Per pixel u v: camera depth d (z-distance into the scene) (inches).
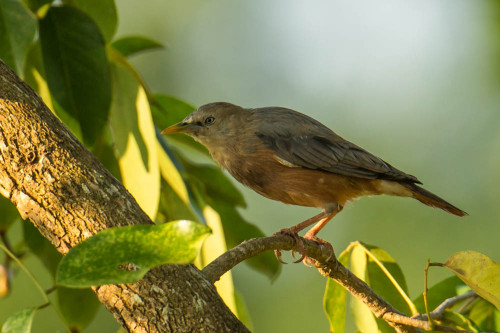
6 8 328.5
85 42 340.2
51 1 340.8
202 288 240.8
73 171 246.8
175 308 232.8
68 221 241.1
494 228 621.0
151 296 232.7
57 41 338.6
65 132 255.9
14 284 591.8
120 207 245.8
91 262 184.4
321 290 649.0
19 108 250.7
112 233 187.0
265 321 634.2
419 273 613.3
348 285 312.8
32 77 358.3
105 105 337.1
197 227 185.2
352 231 649.0
